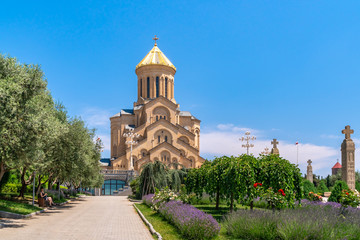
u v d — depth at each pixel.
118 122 80.75
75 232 15.17
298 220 11.85
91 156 37.28
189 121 84.50
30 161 19.55
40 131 18.55
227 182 19.28
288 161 19.84
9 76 19.25
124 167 72.00
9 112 17.31
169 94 80.56
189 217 14.22
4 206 22.11
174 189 37.53
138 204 33.69
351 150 34.31
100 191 66.94
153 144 72.81
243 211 15.09
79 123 30.78
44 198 28.98
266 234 12.38
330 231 11.31
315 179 70.50
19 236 13.64
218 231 13.69
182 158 71.12
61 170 30.67
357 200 16.66
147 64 79.62
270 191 16.39
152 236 14.28
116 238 13.67
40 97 21.12
